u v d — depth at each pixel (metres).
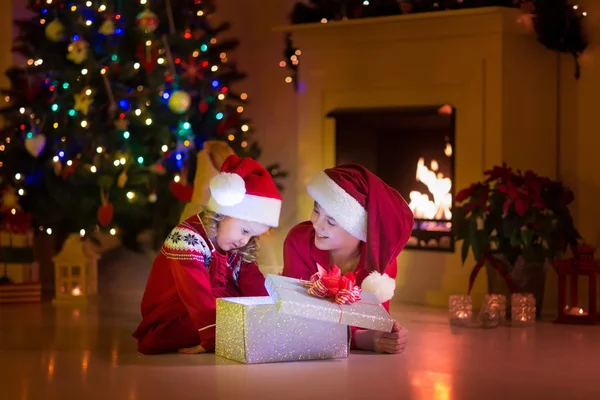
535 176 5.35
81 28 6.04
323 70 6.50
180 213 6.20
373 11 6.24
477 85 5.84
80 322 5.03
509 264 5.34
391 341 3.95
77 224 6.13
